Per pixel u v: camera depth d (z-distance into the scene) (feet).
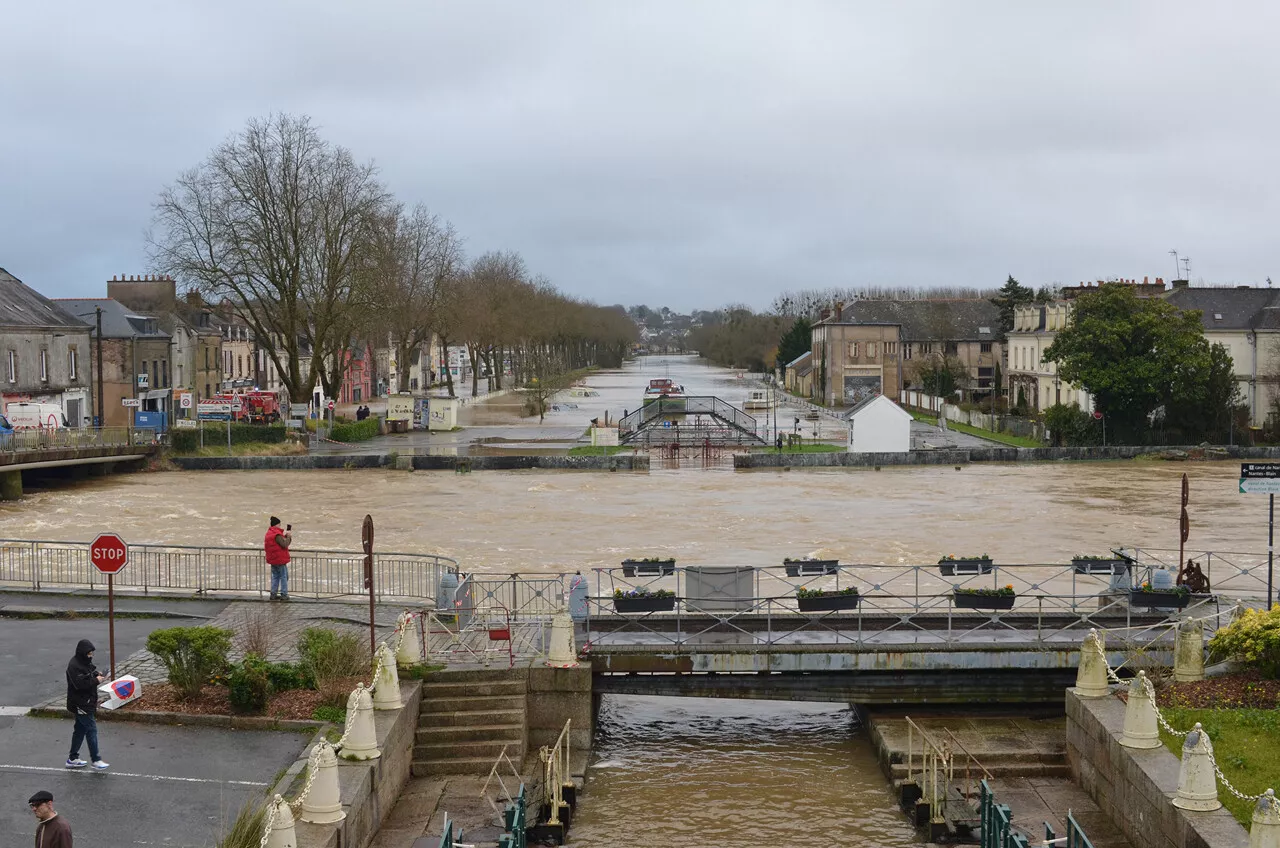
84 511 179.93
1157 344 263.08
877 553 145.28
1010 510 183.01
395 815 67.92
